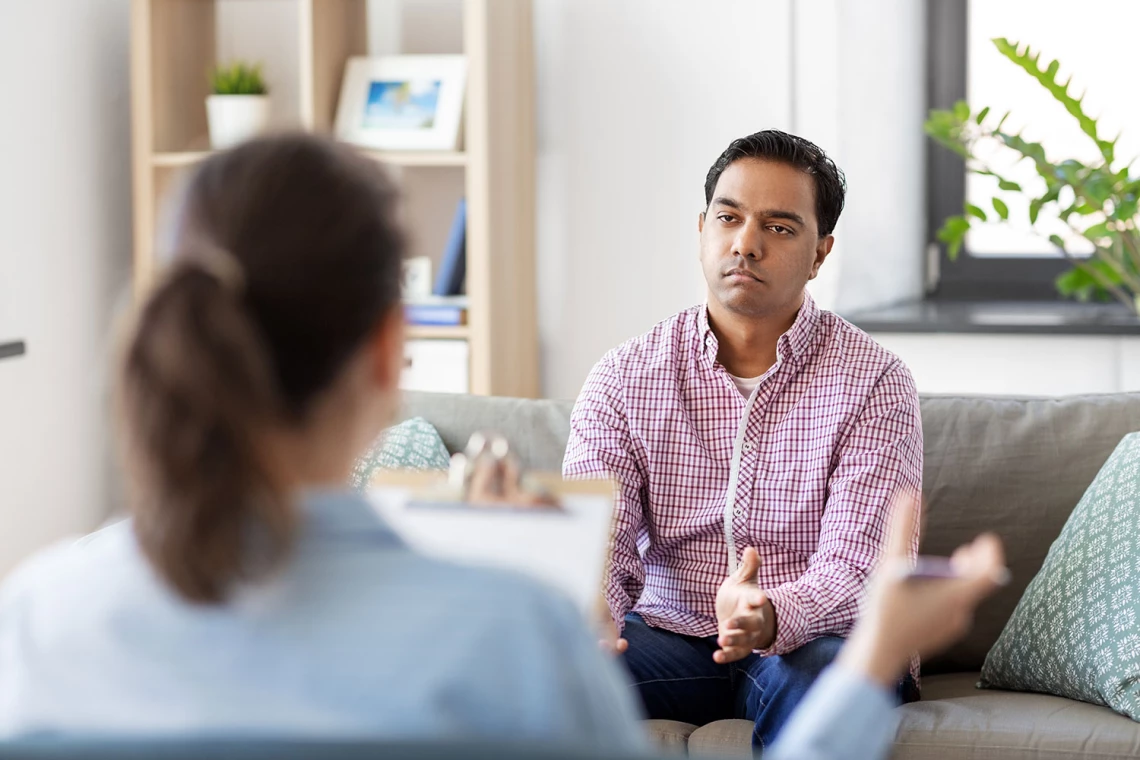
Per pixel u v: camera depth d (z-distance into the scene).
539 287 4.63
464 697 0.86
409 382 4.16
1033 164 4.54
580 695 0.88
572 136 4.55
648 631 2.63
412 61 4.24
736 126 4.45
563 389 4.65
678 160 4.50
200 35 4.49
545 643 0.88
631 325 4.58
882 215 4.49
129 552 0.94
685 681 2.57
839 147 4.37
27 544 3.97
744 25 4.41
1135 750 2.17
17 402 3.91
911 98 4.55
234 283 0.89
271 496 0.86
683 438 2.65
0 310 3.84
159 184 4.33
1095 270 4.06
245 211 0.92
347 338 0.93
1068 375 4.18
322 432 0.94
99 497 4.37
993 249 4.66
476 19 4.01
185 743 0.80
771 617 2.31
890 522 2.50
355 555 0.91
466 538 1.28
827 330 2.67
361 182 0.96
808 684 2.33
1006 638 2.57
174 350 0.84
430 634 0.87
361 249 0.94
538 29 4.54
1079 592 2.45
